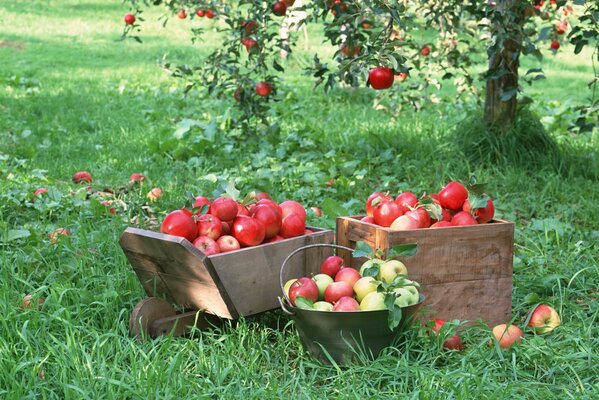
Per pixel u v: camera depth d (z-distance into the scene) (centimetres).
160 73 1245
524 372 393
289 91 969
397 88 699
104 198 546
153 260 419
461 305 424
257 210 423
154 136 736
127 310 419
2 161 606
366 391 383
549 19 630
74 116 834
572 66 1502
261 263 417
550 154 609
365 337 396
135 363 383
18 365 379
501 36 541
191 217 419
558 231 500
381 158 624
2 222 477
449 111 845
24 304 411
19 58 1373
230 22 585
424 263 418
